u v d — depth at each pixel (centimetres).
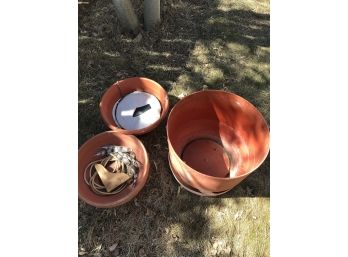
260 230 202
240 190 214
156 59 262
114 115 222
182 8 288
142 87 231
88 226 199
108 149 208
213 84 254
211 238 199
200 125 223
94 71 253
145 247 195
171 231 200
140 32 271
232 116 211
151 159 221
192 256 194
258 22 291
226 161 218
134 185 198
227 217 205
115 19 273
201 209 207
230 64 265
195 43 272
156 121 209
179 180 207
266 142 187
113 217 202
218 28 281
